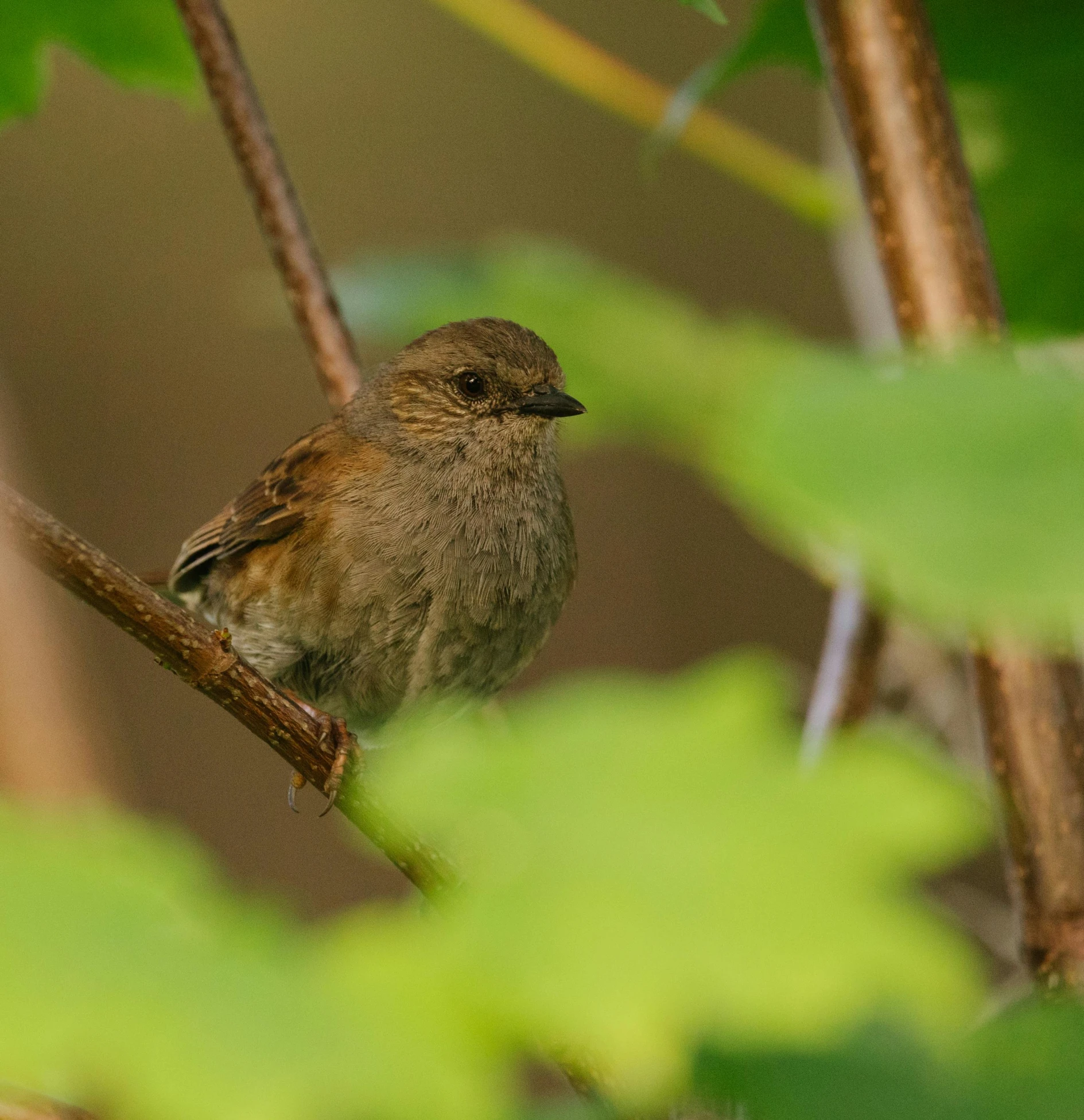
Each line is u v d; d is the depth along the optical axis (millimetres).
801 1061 727
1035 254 2742
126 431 7617
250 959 654
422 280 2439
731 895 634
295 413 7754
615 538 7086
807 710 3328
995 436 595
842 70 2170
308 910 6480
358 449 4328
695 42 7531
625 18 7547
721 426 646
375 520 4199
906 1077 720
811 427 615
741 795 656
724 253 7062
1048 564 567
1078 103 2711
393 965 658
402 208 7758
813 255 6938
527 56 3469
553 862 656
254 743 6973
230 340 7797
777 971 623
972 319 2078
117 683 6988
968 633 938
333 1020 636
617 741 679
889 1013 636
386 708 4344
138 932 644
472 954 646
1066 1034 736
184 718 6996
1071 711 1841
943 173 2125
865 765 663
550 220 7570
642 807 658
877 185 2137
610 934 635
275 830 6809
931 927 627
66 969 625
